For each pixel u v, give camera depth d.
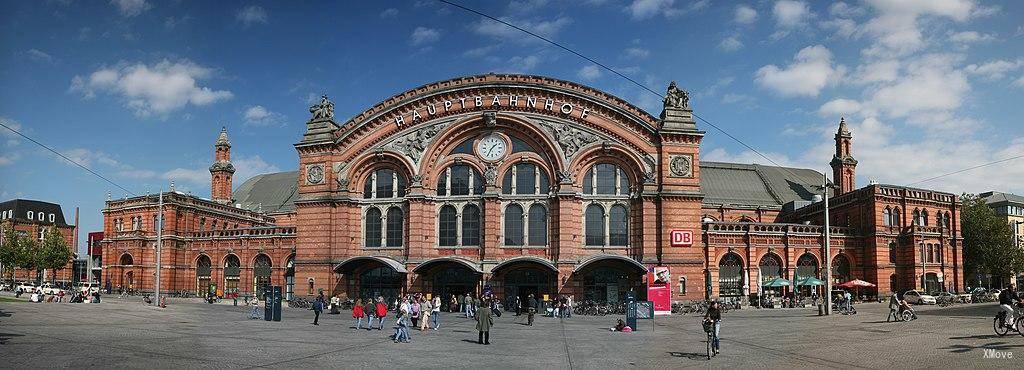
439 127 70.00
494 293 67.38
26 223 158.38
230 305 75.88
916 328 41.91
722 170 113.56
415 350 33.28
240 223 108.88
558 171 68.00
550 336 41.94
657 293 61.16
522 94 69.25
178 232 97.00
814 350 33.09
